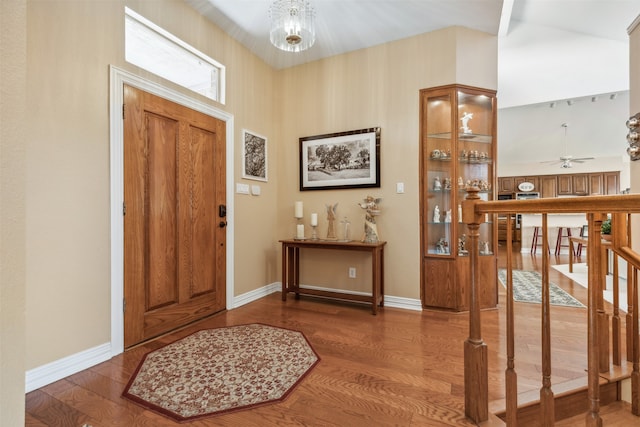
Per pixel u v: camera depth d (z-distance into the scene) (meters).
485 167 3.20
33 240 1.71
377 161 3.28
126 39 2.32
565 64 4.71
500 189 9.27
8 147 0.54
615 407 1.77
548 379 1.21
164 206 2.49
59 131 1.82
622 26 3.71
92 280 1.99
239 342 2.32
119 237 2.14
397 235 3.21
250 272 3.42
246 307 3.19
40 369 1.74
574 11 3.53
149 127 2.36
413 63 3.15
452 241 3.02
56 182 1.81
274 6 2.39
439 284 3.05
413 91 3.15
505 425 1.42
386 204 3.26
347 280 3.48
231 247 3.14
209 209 2.90
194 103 2.72
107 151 2.08
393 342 2.32
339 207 3.51
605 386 1.78
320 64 3.61
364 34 3.12
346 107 3.47
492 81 3.13
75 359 1.89
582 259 6.39
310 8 2.47
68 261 1.87
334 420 1.46
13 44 0.55
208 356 2.09
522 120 7.32
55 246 1.81
